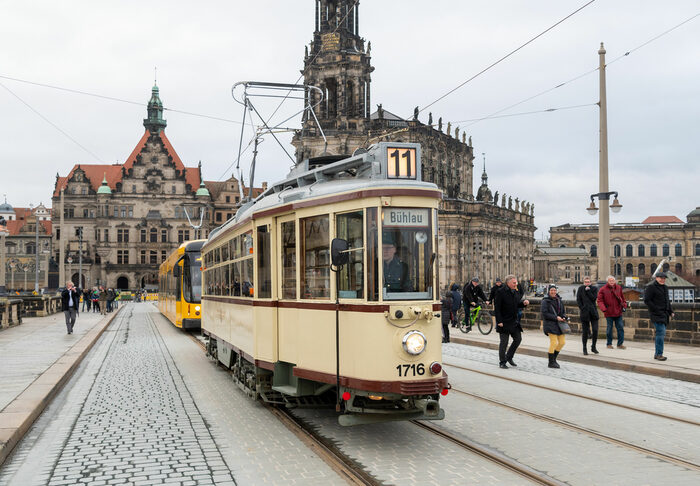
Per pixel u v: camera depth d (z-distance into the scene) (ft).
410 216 26.23
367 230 25.84
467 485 21.52
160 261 397.60
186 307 90.68
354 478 22.27
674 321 61.26
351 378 26.18
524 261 406.00
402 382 25.30
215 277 50.55
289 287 30.91
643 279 524.11
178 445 27.37
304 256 29.60
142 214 396.98
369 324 25.58
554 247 602.03
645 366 46.42
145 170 398.42
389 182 25.86
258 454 25.82
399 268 25.93
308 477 22.68
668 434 28.27
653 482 21.74
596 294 54.90
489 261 340.59
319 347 28.27
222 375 48.85
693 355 52.47
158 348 70.90
